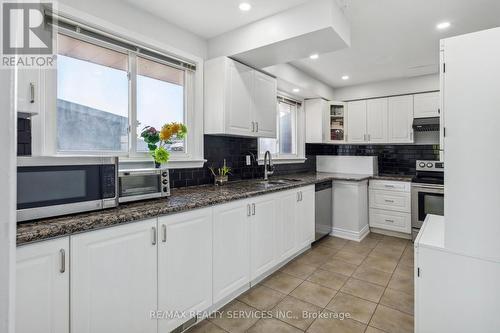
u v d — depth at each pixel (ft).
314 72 12.59
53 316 3.86
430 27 8.23
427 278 4.91
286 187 8.99
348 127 15.28
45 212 4.17
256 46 7.76
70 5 5.75
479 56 4.29
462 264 4.59
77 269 4.10
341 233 12.45
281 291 7.59
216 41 8.69
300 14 6.95
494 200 4.28
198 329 5.98
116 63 6.95
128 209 5.15
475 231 4.45
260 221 7.90
